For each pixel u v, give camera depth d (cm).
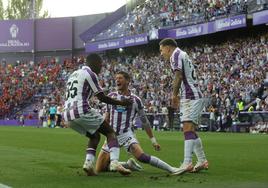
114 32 5938
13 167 1050
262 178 850
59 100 5500
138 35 5278
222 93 3806
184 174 912
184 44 5200
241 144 1845
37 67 6644
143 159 933
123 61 5725
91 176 888
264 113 3259
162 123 4044
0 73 6650
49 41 6894
